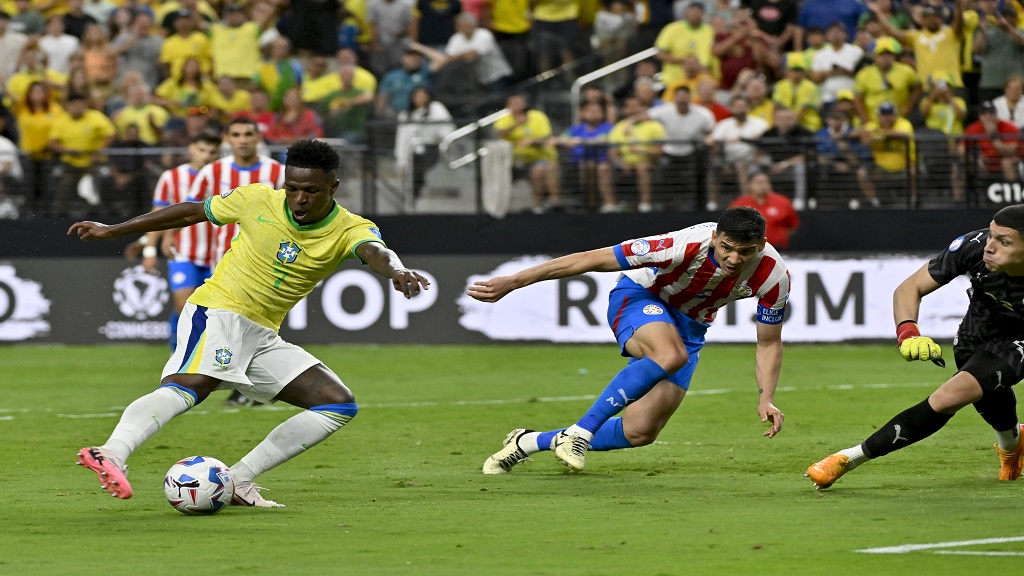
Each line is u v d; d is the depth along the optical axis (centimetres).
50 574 1706
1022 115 6081
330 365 5266
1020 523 2062
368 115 6581
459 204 6075
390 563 1773
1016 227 2256
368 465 2930
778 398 4191
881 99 6206
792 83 6325
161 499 2420
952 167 5834
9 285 6022
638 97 6284
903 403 4053
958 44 6288
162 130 6469
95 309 6016
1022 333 2419
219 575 1695
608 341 5897
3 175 6094
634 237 5831
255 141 3853
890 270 5772
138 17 7006
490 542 1934
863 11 6638
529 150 6056
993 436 3269
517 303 5928
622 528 2053
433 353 5684
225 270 2248
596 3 7350
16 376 4972
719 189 5969
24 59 6675
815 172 5897
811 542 1909
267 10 7050
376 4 7238
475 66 7044
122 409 4084
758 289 2533
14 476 2788
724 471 2789
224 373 2211
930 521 2088
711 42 6794
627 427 2736
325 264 2206
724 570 1714
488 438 3397
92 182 6100
